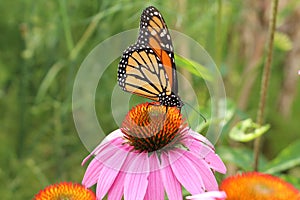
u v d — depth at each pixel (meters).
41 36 0.76
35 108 0.76
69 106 0.74
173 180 0.54
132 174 0.54
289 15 0.79
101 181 0.54
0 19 0.78
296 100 0.81
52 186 0.54
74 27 0.75
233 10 0.78
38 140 0.77
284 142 0.82
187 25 0.75
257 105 0.82
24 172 0.78
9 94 0.81
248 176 0.53
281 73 0.81
